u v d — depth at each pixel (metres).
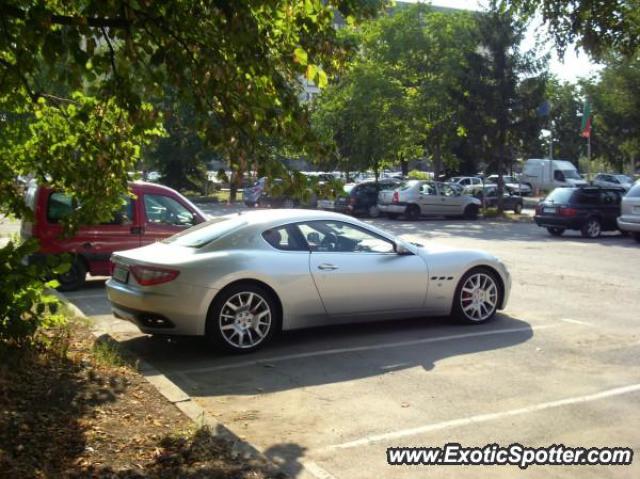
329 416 5.20
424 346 7.28
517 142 31.38
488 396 5.64
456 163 40.12
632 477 4.18
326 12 4.48
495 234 22.34
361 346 7.27
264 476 3.93
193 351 7.07
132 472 3.89
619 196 21.83
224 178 4.39
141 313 6.79
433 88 34.31
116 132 6.09
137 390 5.41
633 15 7.04
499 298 8.49
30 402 4.89
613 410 5.32
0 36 4.10
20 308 5.50
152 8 4.07
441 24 35.22
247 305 6.95
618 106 32.03
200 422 4.75
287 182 4.28
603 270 13.45
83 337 7.13
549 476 4.18
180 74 4.18
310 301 7.23
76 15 4.15
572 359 6.79
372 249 7.73
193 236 7.41
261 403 5.50
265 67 4.21
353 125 32.75
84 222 6.57
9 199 6.43
